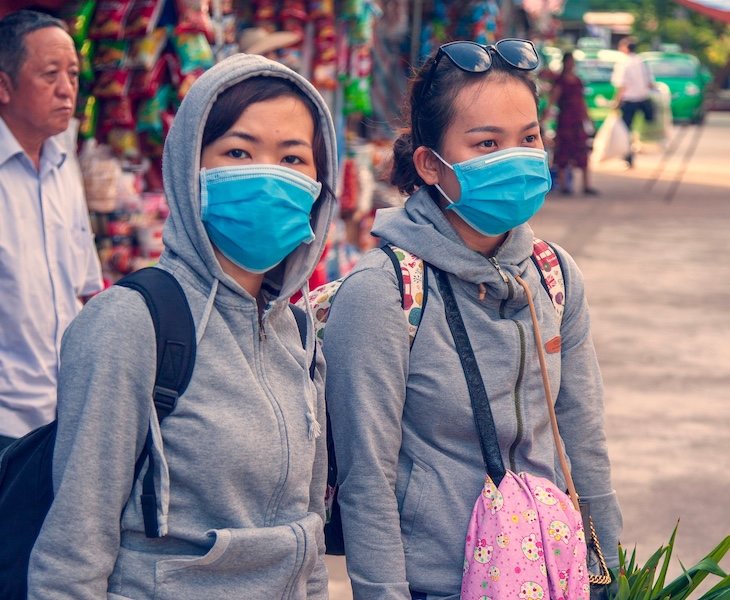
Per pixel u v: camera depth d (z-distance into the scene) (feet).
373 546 7.26
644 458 18.54
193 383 6.05
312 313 7.76
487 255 7.97
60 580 5.74
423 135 7.80
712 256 39.06
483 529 7.24
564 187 57.16
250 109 6.31
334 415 7.45
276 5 22.00
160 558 6.05
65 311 11.08
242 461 6.09
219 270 6.20
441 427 7.47
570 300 8.10
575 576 7.29
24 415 10.62
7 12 15.03
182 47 16.78
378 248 7.79
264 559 6.22
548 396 7.63
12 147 10.66
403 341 7.41
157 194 17.03
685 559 14.58
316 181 6.71
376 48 30.19
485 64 7.58
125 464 5.92
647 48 152.97
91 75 16.17
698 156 83.97
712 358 25.39
